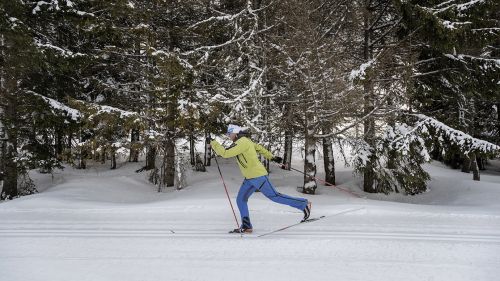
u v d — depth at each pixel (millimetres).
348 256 4695
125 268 4320
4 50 9859
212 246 5129
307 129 11391
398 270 4223
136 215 7074
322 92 10383
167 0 11922
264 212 7273
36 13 10516
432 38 10938
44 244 5254
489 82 11945
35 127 11000
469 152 11227
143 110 12234
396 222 6426
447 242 5258
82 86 13203
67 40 12000
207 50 11914
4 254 4832
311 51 10172
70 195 10297
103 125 11109
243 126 10766
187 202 8414
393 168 13328
